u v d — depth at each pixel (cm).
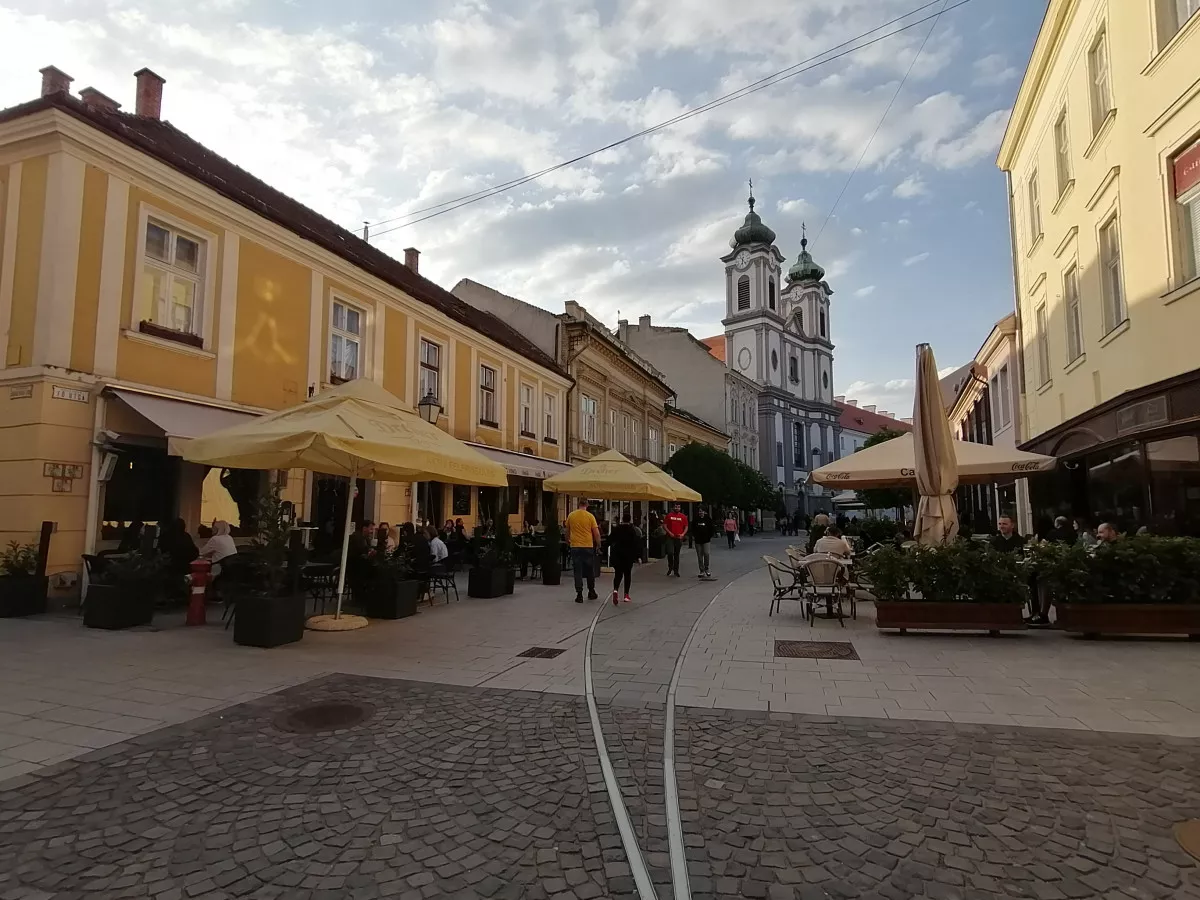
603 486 1590
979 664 711
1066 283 1532
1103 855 328
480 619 1016
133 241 1105
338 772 429
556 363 2773
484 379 2220
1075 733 497
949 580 861
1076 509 1458
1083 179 1359
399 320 1772
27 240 1016
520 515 2391
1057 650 771
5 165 1046
